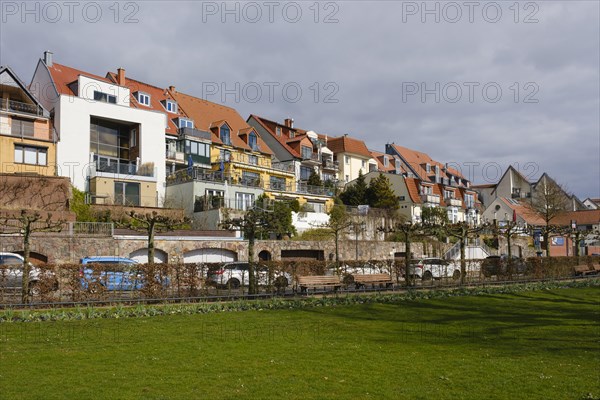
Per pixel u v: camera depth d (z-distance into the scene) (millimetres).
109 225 30469
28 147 38781
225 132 54156
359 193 59531
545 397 8695
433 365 10727
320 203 54844
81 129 41781
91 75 47531
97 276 18688
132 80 52500
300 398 8516
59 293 18141
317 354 11578
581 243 59844
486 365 10758
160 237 32375
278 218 24844
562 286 27984
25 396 8352
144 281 19453
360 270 25094
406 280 26359
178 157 48062
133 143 45906
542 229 45531
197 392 8734
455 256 48094
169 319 15883
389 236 47719
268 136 63938
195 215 41812
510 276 30703
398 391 8945
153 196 43188
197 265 20672
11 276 17844
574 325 15984
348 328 15070
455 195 80000
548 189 63750
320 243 39188
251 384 9219
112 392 8648
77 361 10602
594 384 9391
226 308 18156
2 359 10617
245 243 35156
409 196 68000
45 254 27750
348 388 9070
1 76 38781
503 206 77125
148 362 10625
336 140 73688
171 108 52500
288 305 19234
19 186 33656
